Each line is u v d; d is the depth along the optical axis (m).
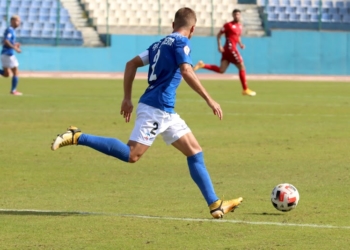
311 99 69.19
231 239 19.06
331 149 36.97
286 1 133.25
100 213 22.31
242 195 25.38
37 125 46.22
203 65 71.56
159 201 24.25
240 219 21.55
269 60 126.50
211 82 99.38
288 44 126.81
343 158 34.03
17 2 118.31
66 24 120.25
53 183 27.62
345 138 41.25
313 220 21.38
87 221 21.19
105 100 65.06
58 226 20.52
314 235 19.48
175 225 20.70
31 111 54.66
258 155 34.91
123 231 19.94
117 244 18.52
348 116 53.44
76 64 119.44
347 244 18.52
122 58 121.56
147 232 19.83
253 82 102.38
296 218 21.66
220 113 20.41
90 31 121.88
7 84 86.94
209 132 43.59
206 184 21.30
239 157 34.25
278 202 22.05
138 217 21.75
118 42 121.31
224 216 21.97
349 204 23.75
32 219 21.42
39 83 89.94
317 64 127.88
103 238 19.14
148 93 21.36
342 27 131.00
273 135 42.41
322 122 49.31
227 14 130.25
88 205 23.55
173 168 31.36
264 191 26.14
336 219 21.50
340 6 134.00
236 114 54.12
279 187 22.22
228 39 70.44
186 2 129.50
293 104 63.22
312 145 38.38
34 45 117.50
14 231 19.89
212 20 125.44
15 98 66.12
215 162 32.84
